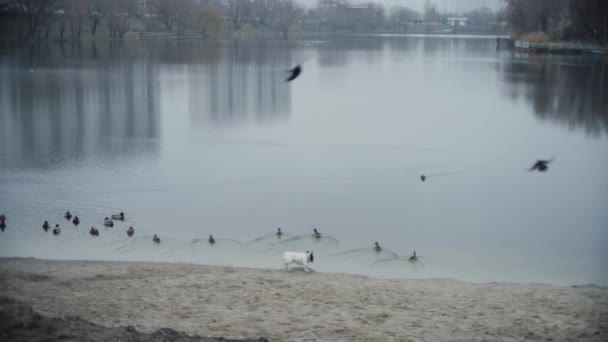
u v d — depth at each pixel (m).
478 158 47.44
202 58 131.00
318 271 24.67
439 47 189.38
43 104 71.50
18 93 78.69
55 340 13.43
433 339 15.94
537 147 50.91
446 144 51.88
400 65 124.19
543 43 143.38
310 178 41.28
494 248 28.72
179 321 17.11
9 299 17.73
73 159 45.88
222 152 49.06
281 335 16.09
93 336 13.84
